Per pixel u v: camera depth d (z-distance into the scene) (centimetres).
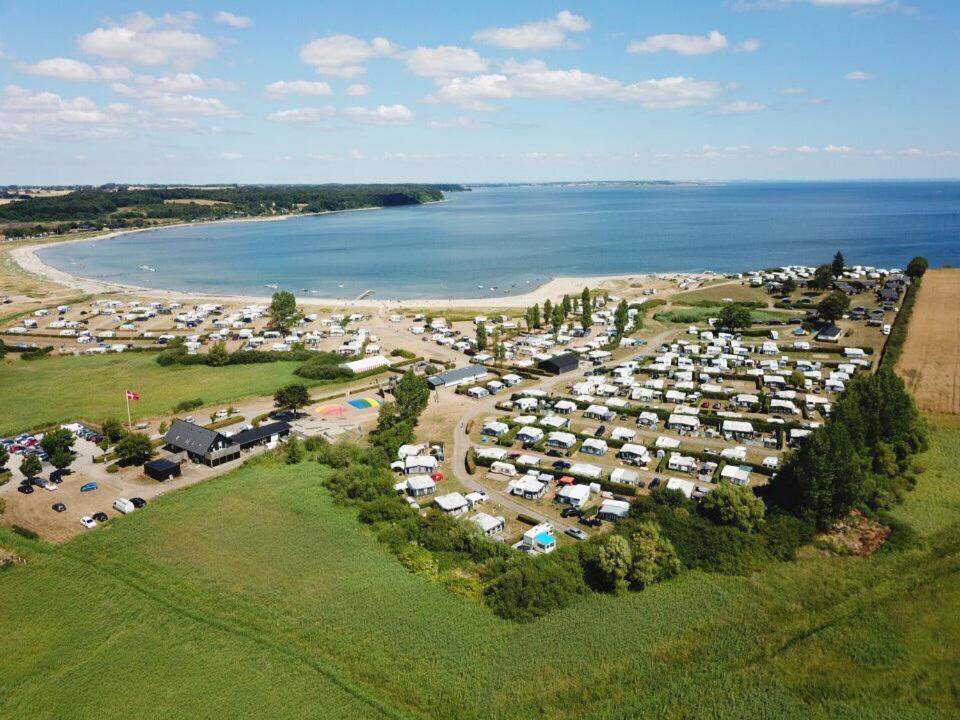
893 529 10075
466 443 14300
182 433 13638
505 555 9494
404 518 10669
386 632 7956
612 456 13462
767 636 7944
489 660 7544
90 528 10500
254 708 6819
